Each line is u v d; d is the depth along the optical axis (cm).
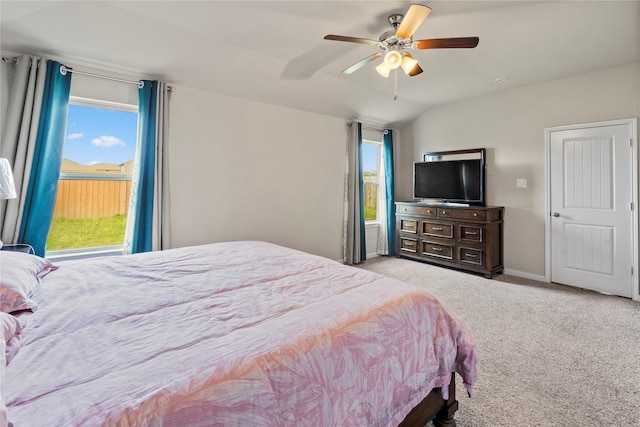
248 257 205
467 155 452
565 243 368
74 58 261
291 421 84
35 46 242
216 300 129
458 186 450
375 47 289
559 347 223
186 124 323
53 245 270
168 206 304
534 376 190
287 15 237
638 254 318
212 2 221
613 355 211
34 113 240
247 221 372
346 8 227
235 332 101
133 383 73
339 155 470
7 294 112
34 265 153
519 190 404
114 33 246
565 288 355
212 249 231
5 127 234
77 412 64
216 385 76
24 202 237
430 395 137
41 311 115
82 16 227
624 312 285
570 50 294
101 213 290
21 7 209
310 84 370
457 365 142
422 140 515
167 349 90
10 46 238
